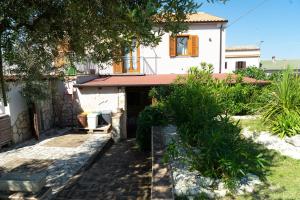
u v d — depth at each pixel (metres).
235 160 4.67
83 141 11.97
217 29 16.39
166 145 6.31
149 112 10.16
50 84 13.57
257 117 9.41
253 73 16.50
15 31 3.76
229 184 4.37
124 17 2.95
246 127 8.34
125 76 16.12
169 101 8.00
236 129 5.96
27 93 11.70
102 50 4.80
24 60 5.61
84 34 4.13
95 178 7.34
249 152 5.50
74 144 11.45
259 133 7.74
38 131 12.43
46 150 10.55
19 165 8.76
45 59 5.74
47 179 7.45
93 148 10.76
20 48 5.01
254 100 10.51
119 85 13.13
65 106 14.90
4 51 4.57
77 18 3.61
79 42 4.46
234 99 10.39
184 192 4.32
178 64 16.61
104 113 14.24
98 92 14.32
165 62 16.61
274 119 8.17
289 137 7.14
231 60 33.69
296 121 7.43
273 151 6.43
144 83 12.94
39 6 3.59
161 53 16.56
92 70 15.86
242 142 5.68
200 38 16.48
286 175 5.08
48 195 5.32
